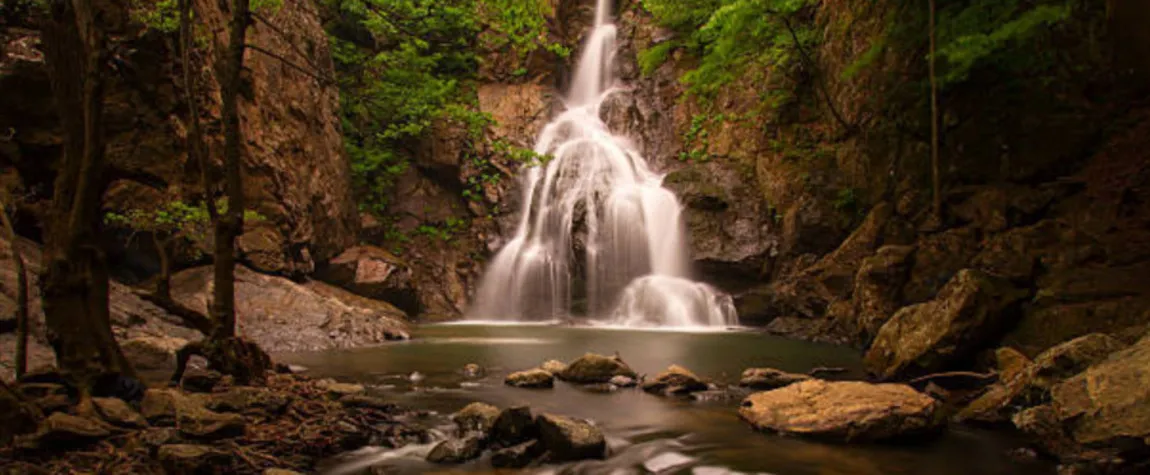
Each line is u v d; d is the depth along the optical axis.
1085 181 12.26
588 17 29.61
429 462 4.74
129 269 13.09
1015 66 13.90
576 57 29.00
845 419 5.59
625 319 19.64
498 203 23.30
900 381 8.49
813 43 20.08
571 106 28.09
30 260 9.73
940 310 8.72
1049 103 13.60
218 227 6.60
